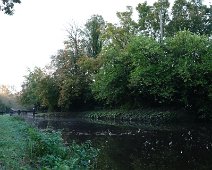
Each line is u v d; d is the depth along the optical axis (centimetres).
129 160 1731
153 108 4616
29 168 1215
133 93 4759
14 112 7288
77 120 4856
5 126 2648
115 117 4809
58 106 6644
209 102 3897
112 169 1503
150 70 4066
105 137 2703
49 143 1484
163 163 1645
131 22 5878
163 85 4059
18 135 2092
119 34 5812
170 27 5675
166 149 2058
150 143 2322
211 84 3791
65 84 6131
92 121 4544
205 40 3984
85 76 6209
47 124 4150
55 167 1138
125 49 5031
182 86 3997
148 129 3250
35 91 7125
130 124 3841
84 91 6166
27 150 1512
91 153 1697
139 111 4616
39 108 7950
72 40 6519
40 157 1398
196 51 3903
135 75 4144
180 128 3300
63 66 6359
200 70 3778
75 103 6425
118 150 2042
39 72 6756
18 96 9412
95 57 6731
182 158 1762
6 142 1697
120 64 4828
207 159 1720
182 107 4331
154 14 5778
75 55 6406
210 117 3909
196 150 1992
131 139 2550
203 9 5728
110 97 5112
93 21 6862
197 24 5638
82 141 2466
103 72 4994
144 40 4334
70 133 3058
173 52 4069
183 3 5712
